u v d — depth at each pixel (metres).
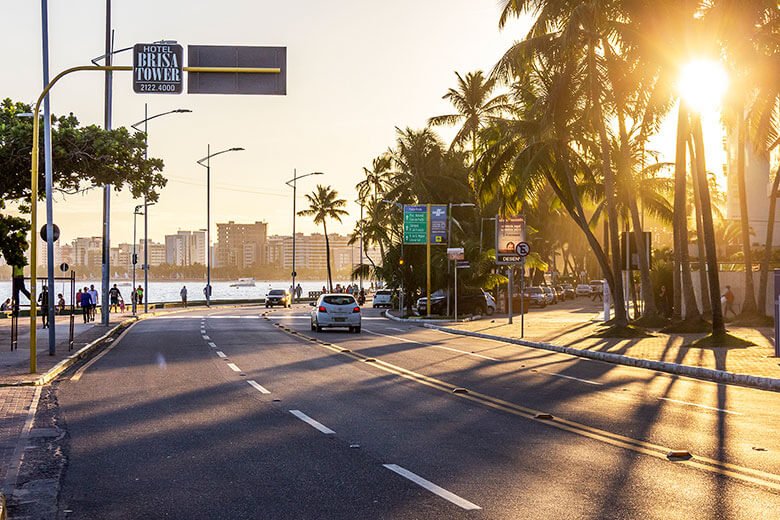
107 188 39.94
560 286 92.38
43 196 30.22
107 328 37.91
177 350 26.38
